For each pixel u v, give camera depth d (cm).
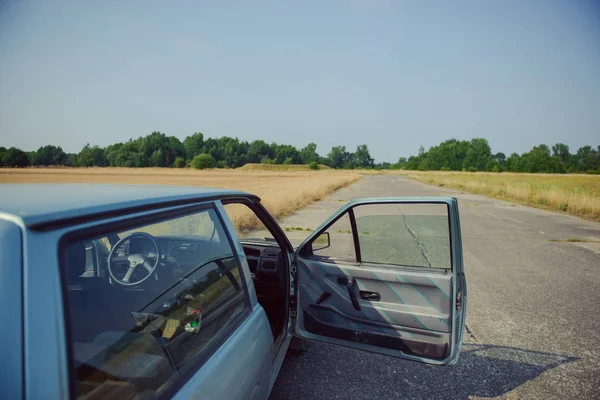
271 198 1559
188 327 138
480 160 14975
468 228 1087
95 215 107
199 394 122
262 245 336
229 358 149
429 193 2550
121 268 141
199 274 159
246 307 188
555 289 538
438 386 294
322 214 1355
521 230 1054
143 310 126
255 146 18688
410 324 237
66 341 88
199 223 167
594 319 431
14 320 83
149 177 5919
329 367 317
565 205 1581
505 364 329
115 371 101
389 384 294
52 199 115
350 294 252
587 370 320
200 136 17538
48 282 89
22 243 89
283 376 301
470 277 596
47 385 82
